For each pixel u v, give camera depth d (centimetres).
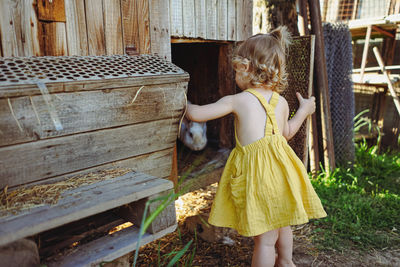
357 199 289
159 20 204
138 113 147
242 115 164
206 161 282
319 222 252
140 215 130
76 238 131
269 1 342
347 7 718
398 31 594
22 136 114
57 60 142
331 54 386
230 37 259
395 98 511
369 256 211
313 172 361
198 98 357
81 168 136
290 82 263
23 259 96
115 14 180
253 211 149
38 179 124
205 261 203
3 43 144
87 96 128
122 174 138
